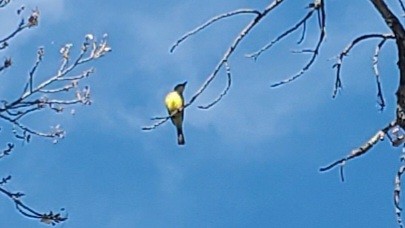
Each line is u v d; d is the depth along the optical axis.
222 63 5.50
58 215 9.42
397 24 5.64
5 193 9.26
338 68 5.96
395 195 5.56
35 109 9.72
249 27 5.51
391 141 5.73
